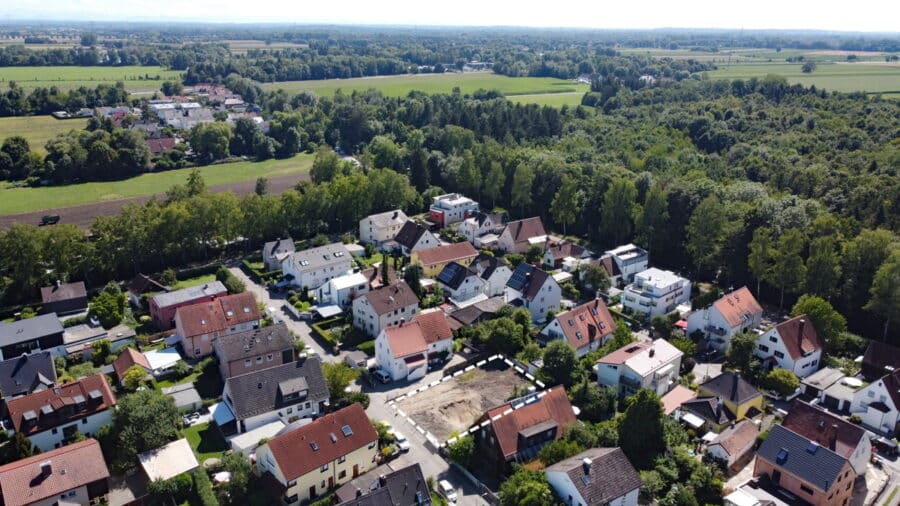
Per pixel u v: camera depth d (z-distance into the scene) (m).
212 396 88.69
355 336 104.94
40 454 68.88
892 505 69.06
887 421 81.00
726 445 73.81
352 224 162.00
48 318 101.94
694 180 154.75
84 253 124.00
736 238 124.31
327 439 71.31
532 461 71.50
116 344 100.81
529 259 137.00
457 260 134.38
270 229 146.75
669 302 113.44
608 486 63.88
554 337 99.31
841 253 111.44
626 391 86.56
